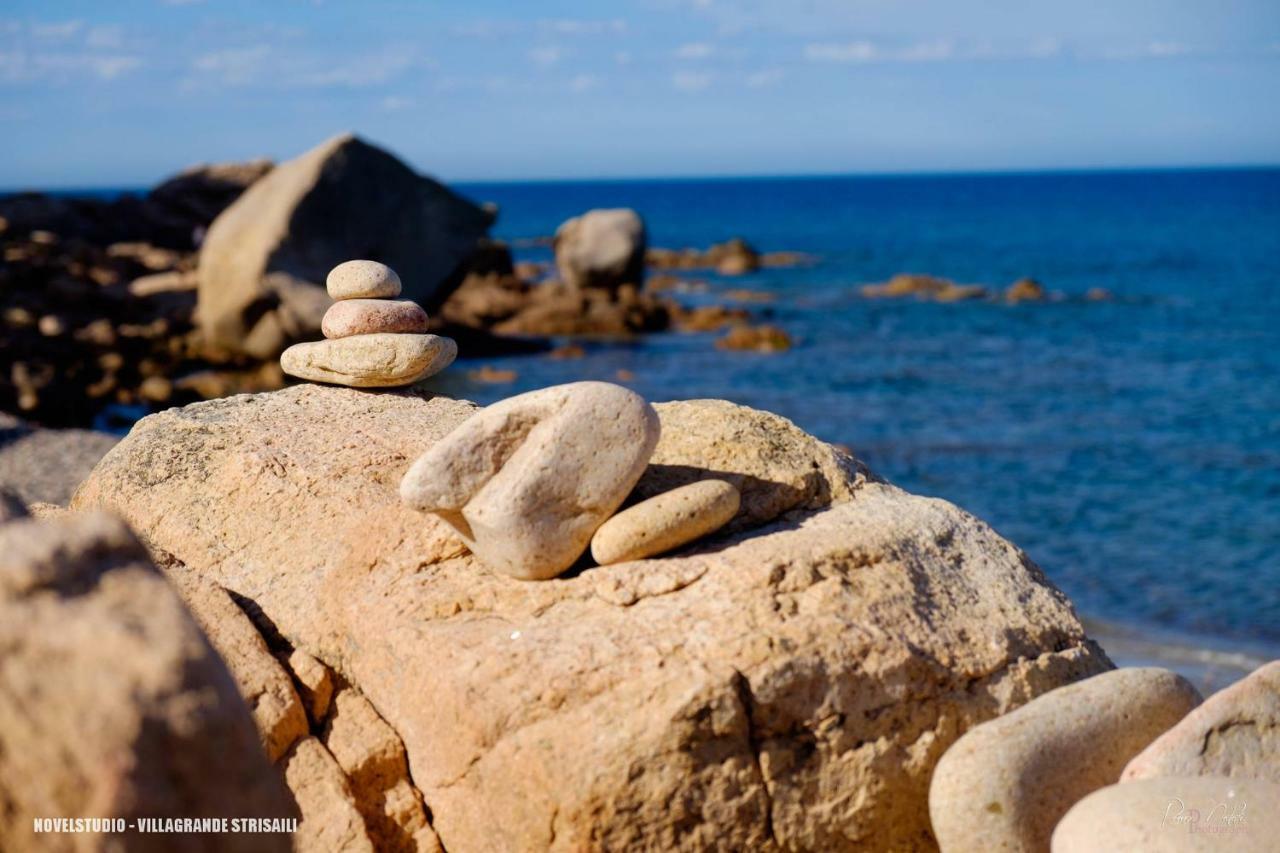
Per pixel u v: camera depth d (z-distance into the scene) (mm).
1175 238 61844
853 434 18297
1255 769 3738
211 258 22719
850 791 3887
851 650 3969
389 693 4371
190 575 4840
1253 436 17734
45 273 26422
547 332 28031
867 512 4801
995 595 4508
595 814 3631
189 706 2465
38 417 18453
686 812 3686
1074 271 45281
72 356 21922
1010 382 22578
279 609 4879
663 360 24953
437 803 4109
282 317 22234
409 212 24766
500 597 4406
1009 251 55625
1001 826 3594
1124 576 11578
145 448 5652
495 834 3889
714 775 3721
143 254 32750
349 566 4812
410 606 4480
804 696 3873
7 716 2410
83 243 30719
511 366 24047
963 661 4156
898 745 3969
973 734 3768
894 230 75500
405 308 6215
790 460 4984
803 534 4531
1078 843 3271
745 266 46031
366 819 4141
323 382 6500
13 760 2398
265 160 38938
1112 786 3434
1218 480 15258
